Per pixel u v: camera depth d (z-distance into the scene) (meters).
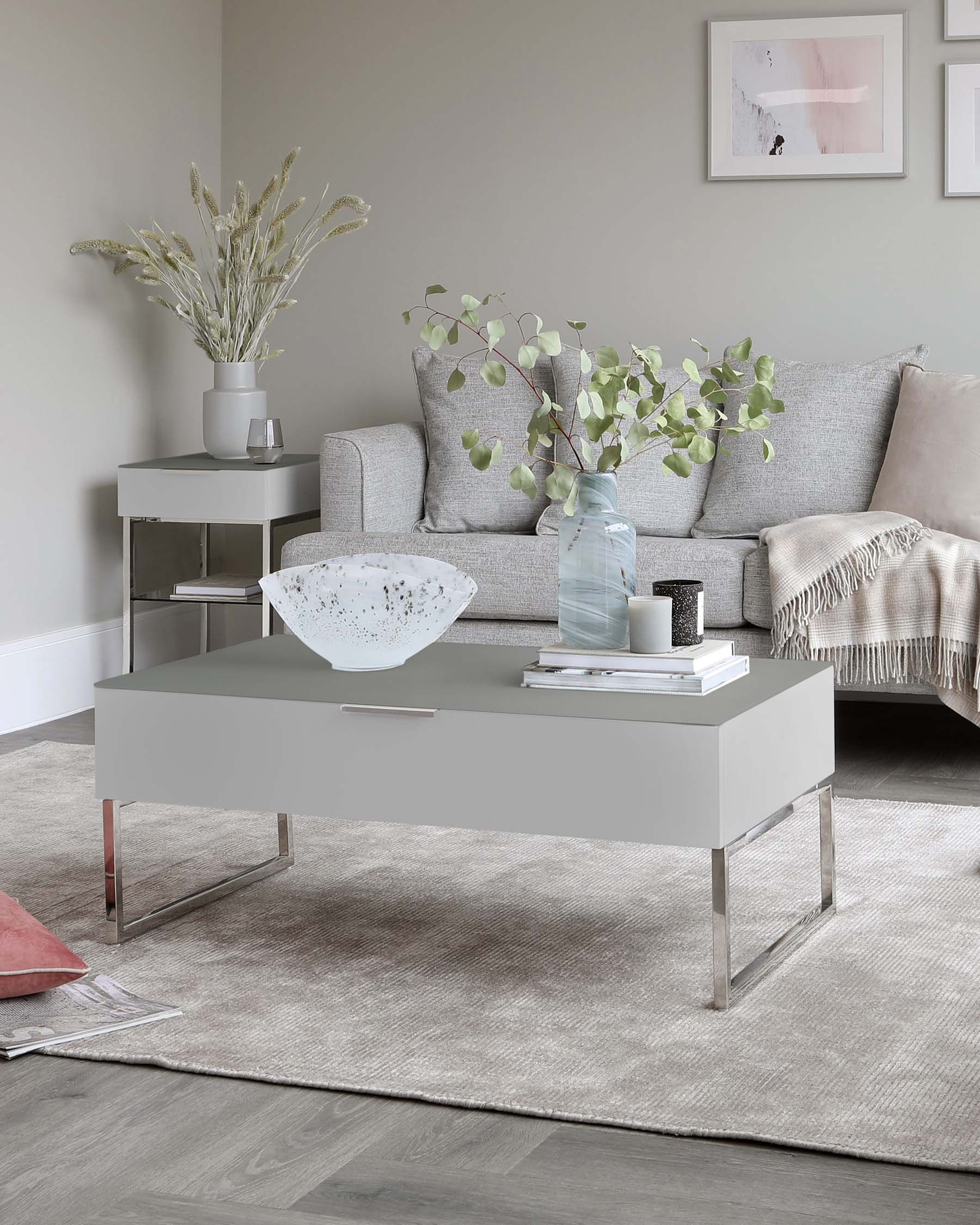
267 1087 2.03
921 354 4.39
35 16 4.35
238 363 4.79
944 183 4.65
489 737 2.32
